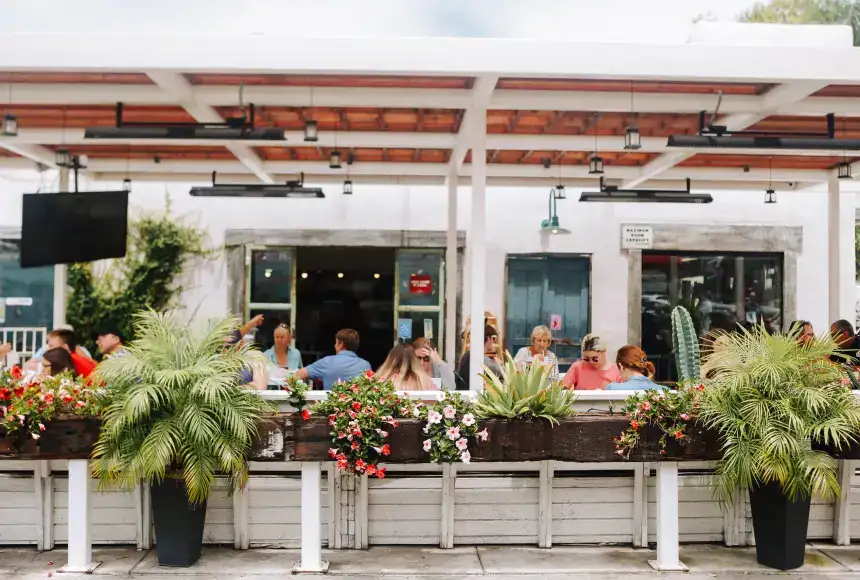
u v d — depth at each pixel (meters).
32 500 5.14
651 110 6.40
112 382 4.73
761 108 6.36
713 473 5.19
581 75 5.41
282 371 7.53
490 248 10.41
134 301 10.28
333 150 8.34
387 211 10.39
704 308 10.67
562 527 5.26
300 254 10.79
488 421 4.78
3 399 4.71
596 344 6.43
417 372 5.84
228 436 4.60
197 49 5.31
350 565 4.88
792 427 4.63
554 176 9.41
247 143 7.71
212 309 10.34
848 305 10.66
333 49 5.34
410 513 5.24
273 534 5.17
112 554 5.03
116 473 4.55
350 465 4.67
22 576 4.65
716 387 4.86
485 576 4.73
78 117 7.51
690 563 4.96
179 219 10.35
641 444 4.79
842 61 5.50
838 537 5.34
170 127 6.28
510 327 10.44
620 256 10.48
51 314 10.39
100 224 8.58
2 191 10.34
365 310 10.95
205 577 4.65
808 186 10.13
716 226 10.49
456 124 7.55
